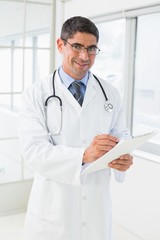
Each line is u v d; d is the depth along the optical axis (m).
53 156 1.33
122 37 2.87
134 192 2.58
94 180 1.47
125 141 1.12
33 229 1.48
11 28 2.99
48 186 1.44
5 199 3.13
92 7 2.93
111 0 2.71
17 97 3.13
